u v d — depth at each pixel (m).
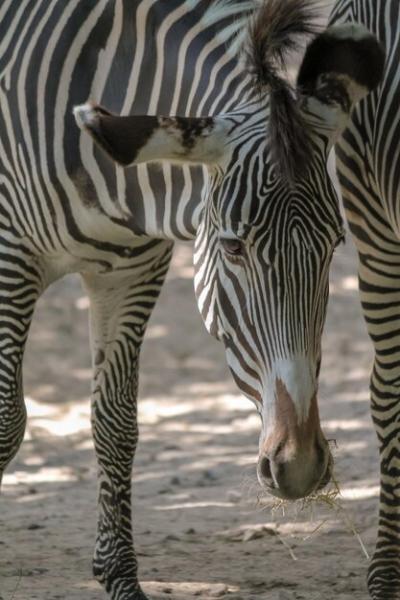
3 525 15.49
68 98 11.09
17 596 12.57
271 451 9.16
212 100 10.34
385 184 11.27
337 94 9.62
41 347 25.33
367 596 12.66
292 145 9.12
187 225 10.56
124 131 9.32
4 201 11.44
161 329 26.62
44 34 11.32
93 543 14.65
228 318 9.50
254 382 9.45
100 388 12.28
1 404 11.53
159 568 13.61
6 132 11.37
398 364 12.05
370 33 10.05
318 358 9.41
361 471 17.59
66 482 17.88
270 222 9.15
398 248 11.70
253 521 15.52
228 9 10.66
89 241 11.35
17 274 11.45
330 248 9.30
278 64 9.81
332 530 14.95
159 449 19.72
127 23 11.01
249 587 12.98
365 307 12.12
